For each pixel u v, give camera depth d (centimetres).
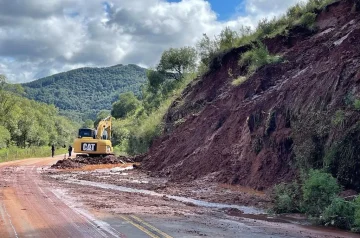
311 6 2317
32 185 1778
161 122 3284
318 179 1141
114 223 996
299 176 1374
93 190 1658
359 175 1191
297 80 1700
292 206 1205
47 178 2127
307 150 1372
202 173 1905
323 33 2042
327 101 1455
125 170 2550
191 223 1019
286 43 2238
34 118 8831
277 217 1152
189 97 2803
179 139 2388
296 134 1477
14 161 3691
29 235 870
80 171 2594
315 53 1894
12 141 6731
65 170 2664
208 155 1961
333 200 1068
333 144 1273
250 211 1236
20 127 7400
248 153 1720
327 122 1362
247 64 2339
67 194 1512
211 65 2691
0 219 1030
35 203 1283
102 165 2934
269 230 964
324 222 1064
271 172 1539
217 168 1845
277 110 1661
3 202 1288
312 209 1138
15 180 1972
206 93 2606
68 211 1153
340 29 1923
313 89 1554
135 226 964
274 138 1594
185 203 1359
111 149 3328
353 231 990
